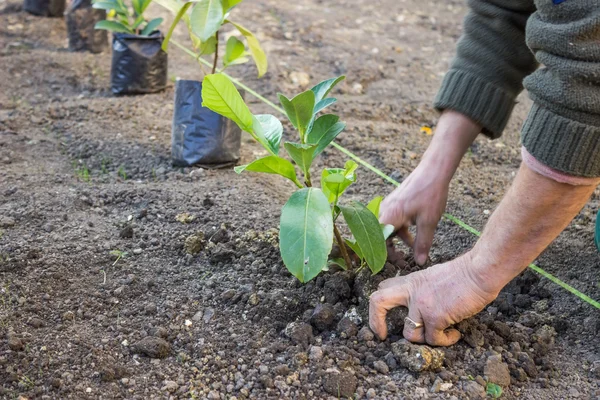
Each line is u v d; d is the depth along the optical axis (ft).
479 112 6.91
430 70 14.46
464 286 5.65
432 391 5.75
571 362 6.30
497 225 5.32
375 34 16.61
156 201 8.58
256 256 7.41
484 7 6.81
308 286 6.85
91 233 7.81
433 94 13.16
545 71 4.84
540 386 6.01
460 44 7.08
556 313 6.92
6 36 14.97
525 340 6.45
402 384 5.82
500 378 5.92
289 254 5.63
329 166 10.16
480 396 5.74
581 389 5.97
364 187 9.55
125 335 6.28
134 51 12.13
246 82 13.08
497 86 6.88
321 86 6.48
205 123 9.48
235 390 5.78
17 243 7.40
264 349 6.15
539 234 5.18
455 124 7.09
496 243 5.35
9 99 12.05
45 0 16.05
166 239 7.73
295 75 13.37
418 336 6.00
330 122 6.26
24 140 10.48
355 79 13.56
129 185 9.09
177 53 14.69
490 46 6.84
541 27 4.72
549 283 7.33
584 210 8.86
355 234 6.03
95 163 9.88
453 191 9.43
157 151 10.25
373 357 6.04
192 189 8.93
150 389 5.74
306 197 5.86
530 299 7.13
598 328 6.67
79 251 7.39
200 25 8.05
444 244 8.13
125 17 12.15
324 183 6.46
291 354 6.08
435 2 19.77
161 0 9.18
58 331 6.25
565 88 4.60
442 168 7.07
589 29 4.43
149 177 9.49
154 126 11.10
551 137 4.73
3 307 6.44
